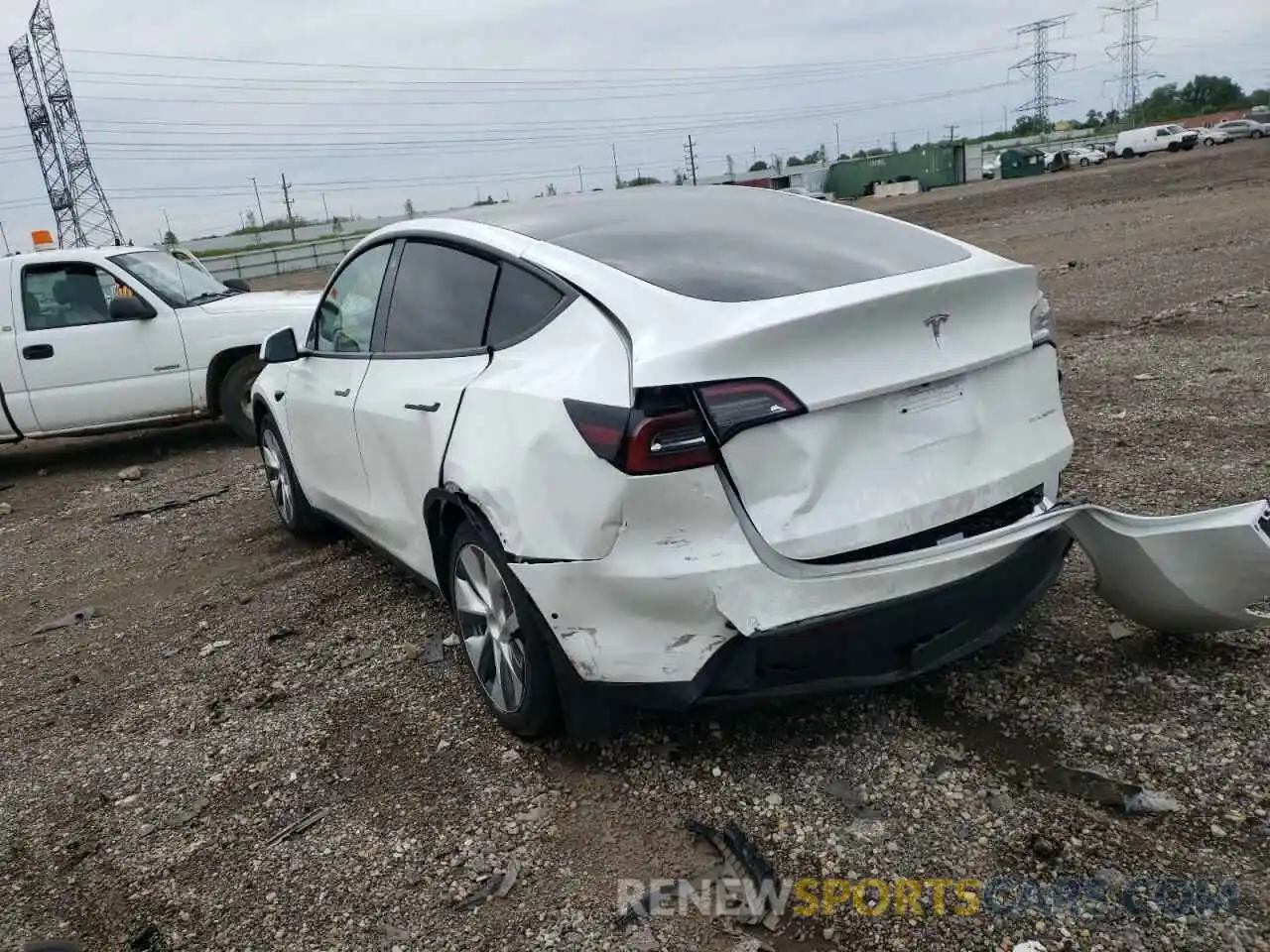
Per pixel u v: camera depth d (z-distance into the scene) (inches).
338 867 118.7
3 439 352.2
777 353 108.9
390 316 170.4
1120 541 129.2
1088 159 2421.3
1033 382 131.3
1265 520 120.7
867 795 118.2
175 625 202.1
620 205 158.1
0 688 184.4
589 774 129.0
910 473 116.2
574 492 114.8
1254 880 99.6
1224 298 391.9
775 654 110.2
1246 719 123.3
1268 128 2453.2
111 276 361.4
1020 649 145.3
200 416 371.2
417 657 168.9
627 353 115.4
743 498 109.0
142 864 125.0
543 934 104.0
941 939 96.8
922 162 2645.2
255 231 2888.8
